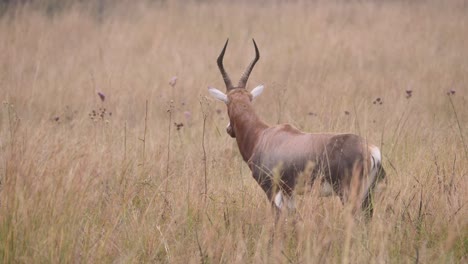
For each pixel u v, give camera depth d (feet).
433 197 75.61
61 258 61.82
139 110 134.41
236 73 166.30
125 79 155.94
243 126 84.07
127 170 87.71
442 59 182.19
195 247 67.10
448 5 263.29
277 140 79.41
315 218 70.08
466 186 75.72
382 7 256.73
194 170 89.51
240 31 224.94
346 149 73.20
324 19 236.43
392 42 203.51
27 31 211.20
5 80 154.92
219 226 71.36
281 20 237.25
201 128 118.62
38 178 70.79
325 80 155.02
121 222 72.95
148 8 266.16
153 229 70.33
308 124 113.50
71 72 169.78
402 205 74.28
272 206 77.05
